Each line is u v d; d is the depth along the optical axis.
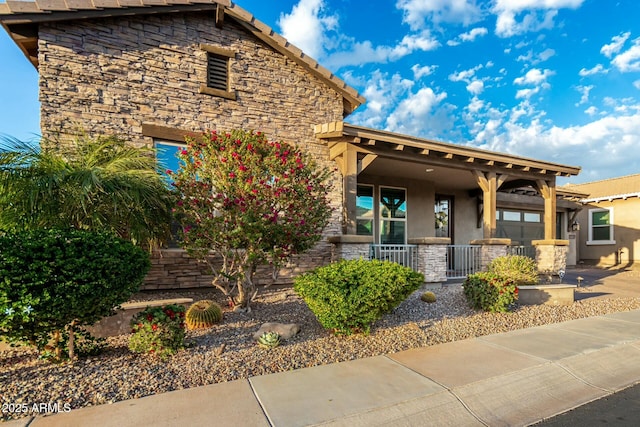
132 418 2.69
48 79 6.15
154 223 5.48
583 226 18.19
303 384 3.34
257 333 4.58
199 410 2.82
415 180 12.16
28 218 4.51
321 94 8.84
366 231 11.25
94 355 3.86
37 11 5.85
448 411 3.00
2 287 2.84
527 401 3.27
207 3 7.30
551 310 6.67
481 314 6.12
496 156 9.54
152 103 6.98
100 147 5.27
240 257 5.76
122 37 6.75
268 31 7.91
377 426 2.73
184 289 7.08
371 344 4.49
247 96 7.95
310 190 5.76
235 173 5.36
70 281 3.08
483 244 9.23
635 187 16.08
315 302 4.54
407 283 4.66
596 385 3.69
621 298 8.06
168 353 3.83
